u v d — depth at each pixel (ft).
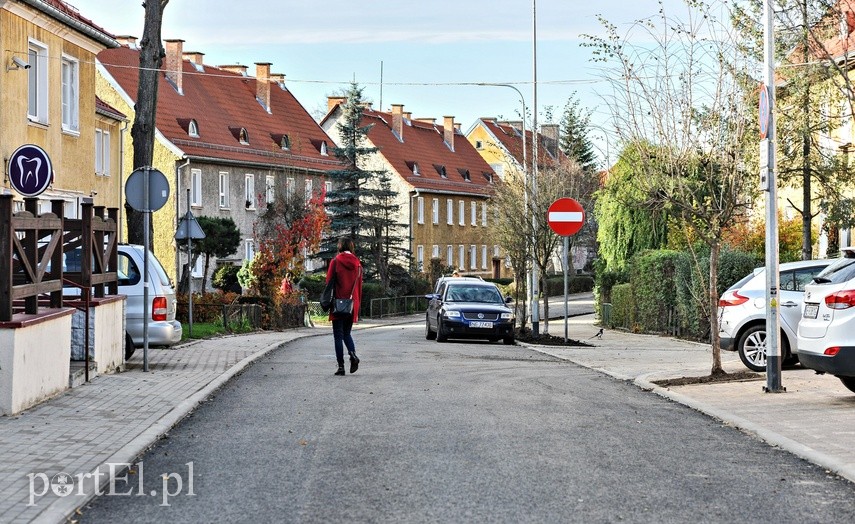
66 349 44.50
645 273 105.40
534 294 103.76
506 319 92.53
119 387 46.03
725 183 51.83
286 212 176.55
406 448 31.53
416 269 219.82
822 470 28.66
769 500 24.90
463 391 46.91
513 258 110.22
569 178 114.32
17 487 25.44
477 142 343.87
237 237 151.53
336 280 54.29
